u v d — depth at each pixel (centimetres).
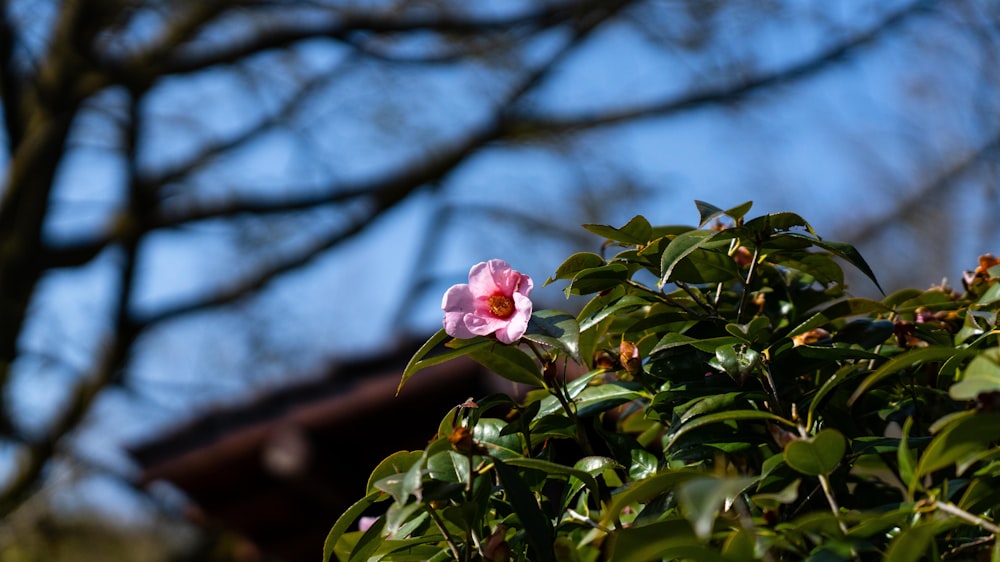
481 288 142
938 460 105
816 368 138
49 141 948
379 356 450
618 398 149
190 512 532
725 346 135
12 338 917
